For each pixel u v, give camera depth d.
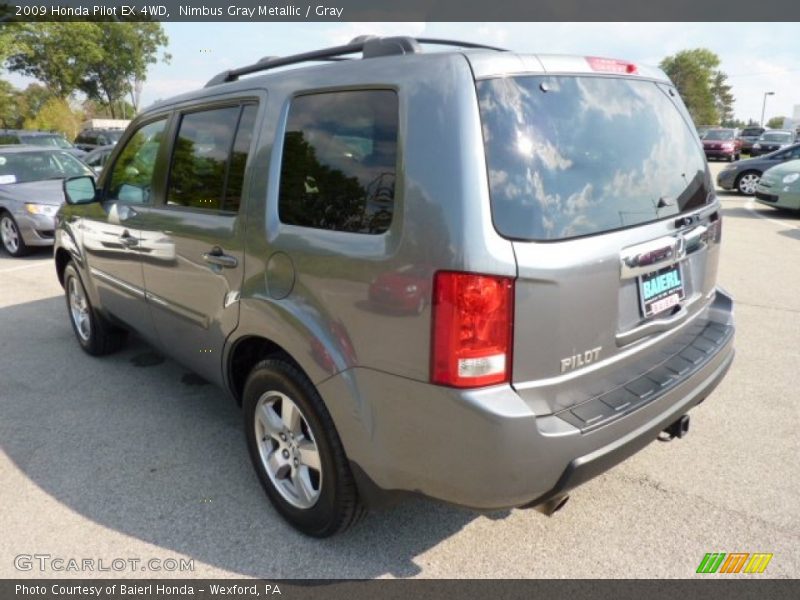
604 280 2.08
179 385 4.14
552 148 2.03
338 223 2.19
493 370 1.87
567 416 2.01
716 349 2.62
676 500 2.78
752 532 2.56
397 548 2.51
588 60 2.28
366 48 2.27
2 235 8.70
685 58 77.38
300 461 2.52
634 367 2.34
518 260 1.84
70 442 3.39
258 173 2.55
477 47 2.61
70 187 3.80
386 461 2.10
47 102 37.81
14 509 2.80
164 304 3.30
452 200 1.85
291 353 2.33
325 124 2.30
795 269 6.93
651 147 2.43
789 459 3.09
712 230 2.80
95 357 4.66
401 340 1.97
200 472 3.08
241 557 2.47
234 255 2.62
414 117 1.97
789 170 10.75
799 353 4.45
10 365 4.51
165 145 3.26
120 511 2.78
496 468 1.89
